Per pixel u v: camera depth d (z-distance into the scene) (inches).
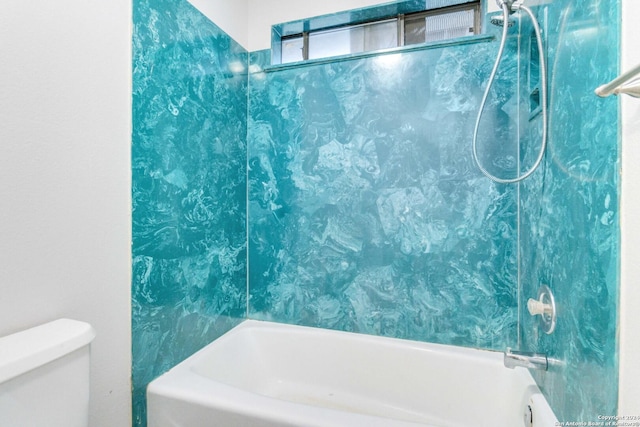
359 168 62.1
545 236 39.7
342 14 63.4
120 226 39.7
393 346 57.4
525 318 49.2
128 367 40.8
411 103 58.7
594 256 27.0
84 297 35.3
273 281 68.3
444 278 57.2
